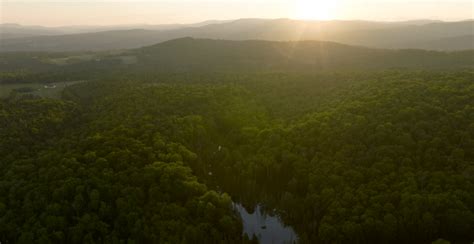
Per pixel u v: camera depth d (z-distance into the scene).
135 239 97.56
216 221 106.94
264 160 132.75
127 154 118.12
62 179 107.50
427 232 96.31
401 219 97.62
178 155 124.44
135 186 109.12
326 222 103.75
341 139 127.75
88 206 101.88
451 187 100.44
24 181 107.62
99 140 126.62
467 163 105.12
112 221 101.75
